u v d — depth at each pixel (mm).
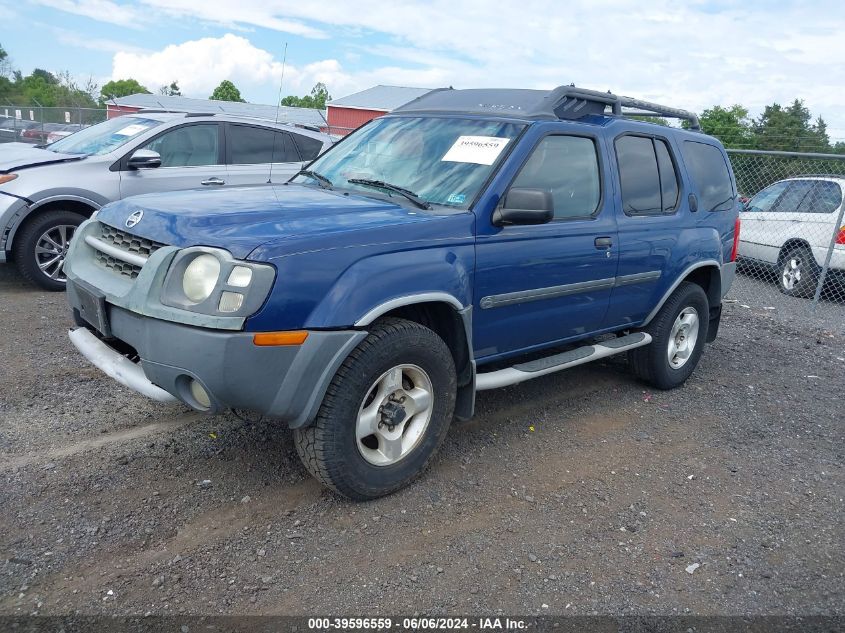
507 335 4219
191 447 4043
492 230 3898
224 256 3031
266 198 3855
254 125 8352
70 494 3461
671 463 4383
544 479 4027
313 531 3326
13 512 3273
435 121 4656
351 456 3410
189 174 7801
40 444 3945
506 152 4129
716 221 5797
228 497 3559
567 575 3152
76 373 5000
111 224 3619
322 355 3178
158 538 3180
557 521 3594
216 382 3045
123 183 7422
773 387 6086
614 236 4695
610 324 4988
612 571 3211
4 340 5543
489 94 4859
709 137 6016
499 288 3988
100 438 4078
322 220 3430
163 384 3189
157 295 3123
